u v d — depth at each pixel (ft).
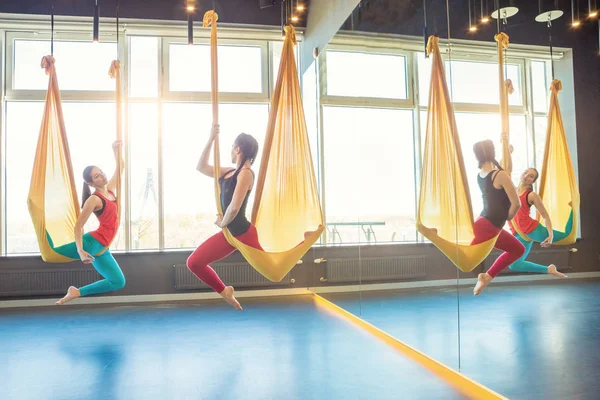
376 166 12.80
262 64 20.11
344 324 13.96
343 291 15.49
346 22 15.02
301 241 11.62
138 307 17.06
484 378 8.44
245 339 12.30
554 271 7.02
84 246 12.73
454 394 8.26
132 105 19.04
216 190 10.54
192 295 18.51
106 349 11.48
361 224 13.83
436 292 10.11
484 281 8.52
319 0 17.72
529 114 7.55
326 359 10.46
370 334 12.76
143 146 19.10
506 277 8.02
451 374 9.36
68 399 8.26
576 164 6.72
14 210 18.10
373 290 13.10
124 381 9.14
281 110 12.53
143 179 19.06
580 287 6.60
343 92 15.20
